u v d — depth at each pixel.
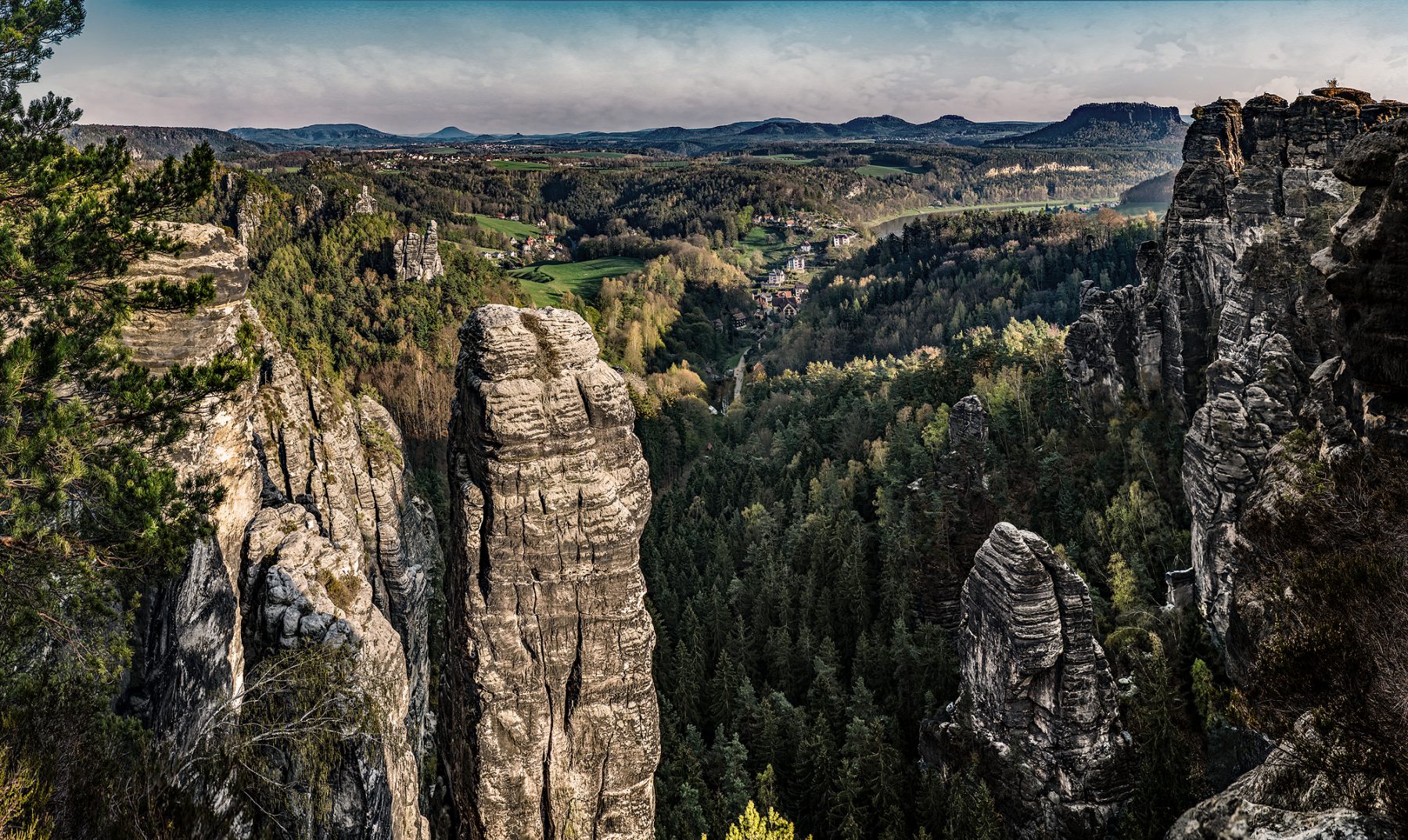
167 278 29.00
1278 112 73.62
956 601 75.25
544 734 28.53
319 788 25.08
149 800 20.25
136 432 24.95
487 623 28.06
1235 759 42.47
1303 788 21.03
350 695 26.81
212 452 28.94
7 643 20.77
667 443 152.38
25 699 20.33
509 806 28.36
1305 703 23.89
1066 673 42.88
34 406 21.59
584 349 28.38
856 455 115.94
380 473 54.03
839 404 134.75
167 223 29.97
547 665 28.36
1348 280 31.08
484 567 28.17
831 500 100.81
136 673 24.34
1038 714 43.59
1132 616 58.12
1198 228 78.31
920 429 107.12
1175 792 41.28
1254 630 36.88
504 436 27.22
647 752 29.16
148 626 25.08
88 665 21.92
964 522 81.19
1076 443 88.06
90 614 22.64
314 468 46.38
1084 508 77.75
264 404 45.00
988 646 45.34
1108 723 43.50
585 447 28.11
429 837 30.06
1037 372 108.31
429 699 51.56
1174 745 44.19
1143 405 84.94
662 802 53.88
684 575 93.94
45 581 21.55
